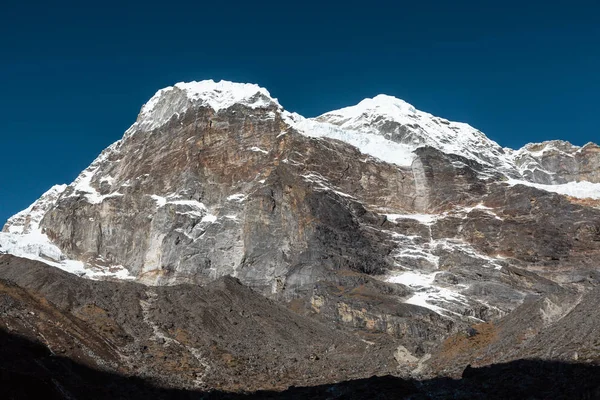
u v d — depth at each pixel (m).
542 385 77.75
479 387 82.25
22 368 83.56
